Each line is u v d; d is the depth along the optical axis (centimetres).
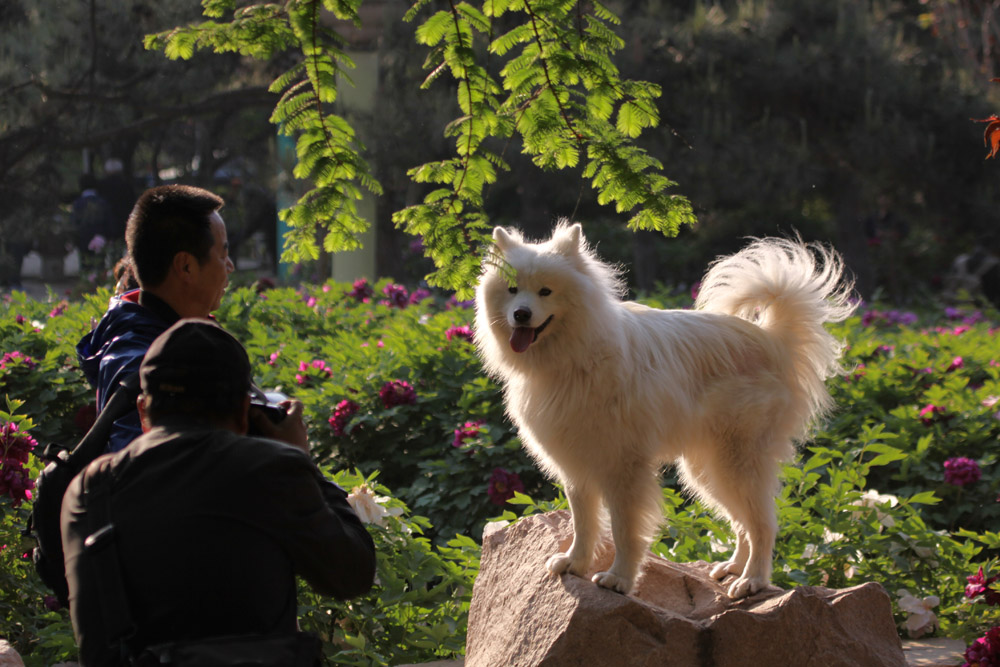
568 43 290
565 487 364
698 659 322
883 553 454
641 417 346
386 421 637
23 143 1578
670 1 1627
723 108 1388
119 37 1501
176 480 202
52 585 239
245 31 286
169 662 187
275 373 709
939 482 595
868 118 1353
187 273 258
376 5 1336
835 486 471
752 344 390
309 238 318
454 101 1287
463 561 471
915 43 1630
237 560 199
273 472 205
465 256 310
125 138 1850
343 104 1323
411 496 595
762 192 1404
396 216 311
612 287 379
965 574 452
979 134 1392
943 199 1509
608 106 296
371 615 412
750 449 376
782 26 1406
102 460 212
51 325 754
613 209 1903
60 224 1748
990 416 627
